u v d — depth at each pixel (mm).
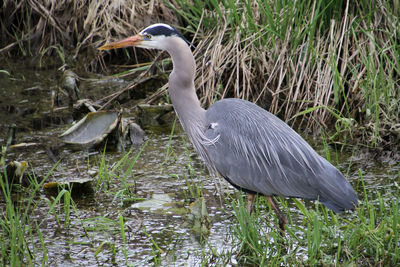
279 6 12523
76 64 15234
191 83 9219
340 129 11539
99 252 8164
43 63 15500
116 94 13344
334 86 11508
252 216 8422
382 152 10852
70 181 9766
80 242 8398
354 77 12125
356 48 12367
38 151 11312
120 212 9234
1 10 16234
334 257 7828
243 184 8672
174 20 15078
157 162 10906
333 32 12516
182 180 10227
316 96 11938
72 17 15773
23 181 10117
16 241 8102
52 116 12867
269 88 12656
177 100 9297
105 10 15305
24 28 16156
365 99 11734
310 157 8336
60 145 11562
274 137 8508
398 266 7496
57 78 14672
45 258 7828
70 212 9250
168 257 8016
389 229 7898
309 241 7566
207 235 8570
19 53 16047
